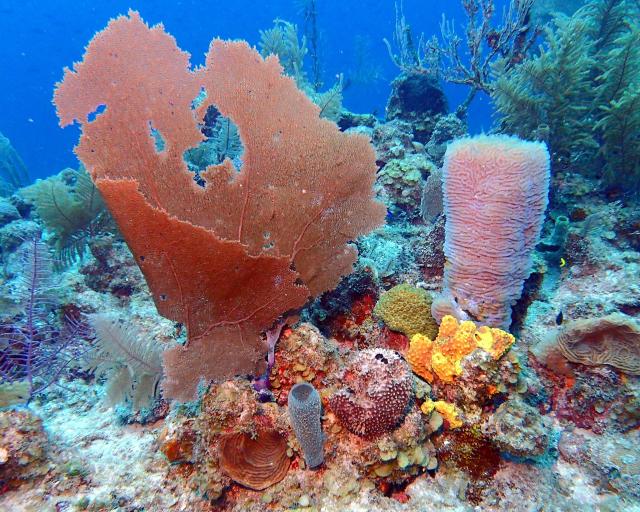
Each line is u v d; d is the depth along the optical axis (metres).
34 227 6.57
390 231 5.52
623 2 6.70
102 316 2.95
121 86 2.15
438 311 2.80
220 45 2.30
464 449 2.38
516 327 3.33
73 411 3.26
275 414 2.41
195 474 2.47
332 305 3.52
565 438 2.71
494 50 8.77
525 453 2.16
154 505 2.35
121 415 3.10
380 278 3.96
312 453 2.16
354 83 23.70
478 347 2.35
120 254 4.86
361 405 2.11
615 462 2.47
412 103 10.16
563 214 5.80
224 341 2.46
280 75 2.41
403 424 2.21
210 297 2.31
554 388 2.94
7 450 2.30
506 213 2.35
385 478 2.23
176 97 2.25
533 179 2.32
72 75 2.08
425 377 2.59
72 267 5.51
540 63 5.98
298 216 2.63
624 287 3.83
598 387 2.71
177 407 2.82
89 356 3.01
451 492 2.28
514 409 2.28
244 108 2.37
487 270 2.48
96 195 5.50
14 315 3.73
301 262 2.76
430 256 4.02
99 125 2.12
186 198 2.33
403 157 6.95
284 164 2.50
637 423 2.63
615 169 5.58
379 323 3.31
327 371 2.66
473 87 9.84
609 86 5.72
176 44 2.22
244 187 2.46
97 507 2.29
